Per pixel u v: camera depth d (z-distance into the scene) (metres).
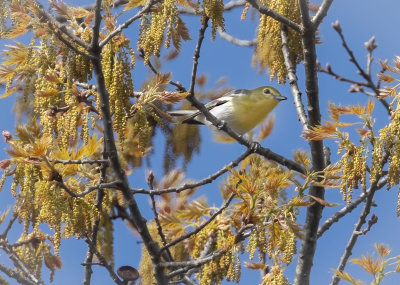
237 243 9.77
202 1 9.70
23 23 9.35
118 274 11.11
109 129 9.52
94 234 10.95
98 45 9.22
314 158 11.55
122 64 9.34
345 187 9.42
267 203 9.93
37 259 11.15
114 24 9.68
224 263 9.58
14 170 9.66
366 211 11.88
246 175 10.34
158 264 10.23
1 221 11.12
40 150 8.98
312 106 11.47
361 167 9.25
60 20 10.59
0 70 10.20
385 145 9.28
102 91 9.34
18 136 9.72
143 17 9.70
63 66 10.15
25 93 10.28
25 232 9.66
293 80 13.31
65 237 9.28
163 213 11.41
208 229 10.32
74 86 9.66
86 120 9.60
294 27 11.04
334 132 9.65
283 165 12.30
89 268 11.22
